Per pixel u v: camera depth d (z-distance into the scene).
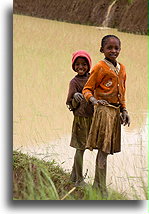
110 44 5.26
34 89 11.69
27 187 5.56
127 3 25.72
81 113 5.72
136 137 8.28
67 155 7.17
